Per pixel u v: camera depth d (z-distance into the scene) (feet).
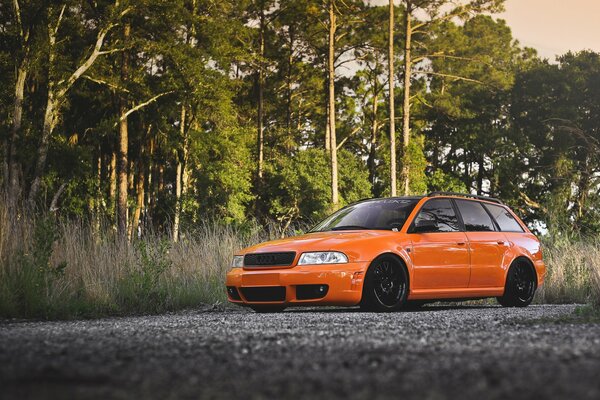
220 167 160.04
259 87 185.16
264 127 209.26
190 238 40.91
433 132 219.61
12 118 113.91
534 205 179.32
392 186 147.02
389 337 15.64
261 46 184.85
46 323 23.03
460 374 9.86
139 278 33.06
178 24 130.11
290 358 11.96
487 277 33.19
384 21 174.60
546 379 9.25
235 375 10.13
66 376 9.84
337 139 219.20
